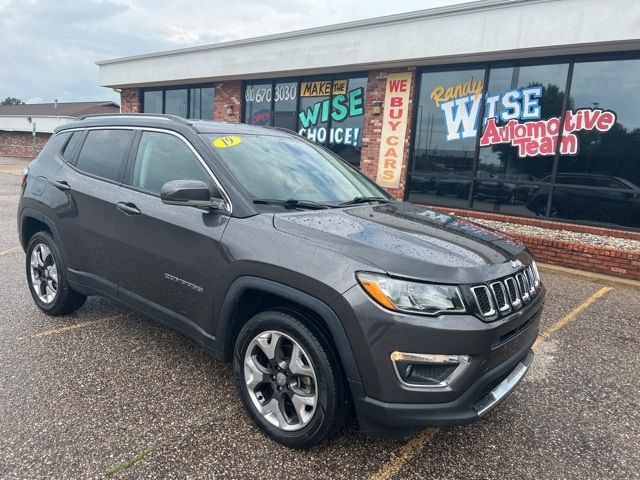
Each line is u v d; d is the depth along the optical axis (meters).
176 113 17.08
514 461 2.73
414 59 10.34
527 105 9.81
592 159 9.24
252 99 14.55
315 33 11.80
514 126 10.02
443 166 11.02
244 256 2.73
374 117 11.81
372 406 2.36
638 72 8.67
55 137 4.57
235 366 2.91
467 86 10.51
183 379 3.40
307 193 3.29
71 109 36.97
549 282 6.74
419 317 2.29
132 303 3.51
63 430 2.76
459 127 10.73
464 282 2.38
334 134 12.83
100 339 4.00
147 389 3.25
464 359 2.32
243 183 3.05
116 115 4.07
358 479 2.50
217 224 2.93
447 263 2.43
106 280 3.72
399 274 2.33
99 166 3.89
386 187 11.79
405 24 10.30
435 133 11.08
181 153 3.33
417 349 2.28
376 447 2.76
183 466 2.52
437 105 10.98
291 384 2.66
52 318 4.42
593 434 3.04
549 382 3.74
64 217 4.00
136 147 3.66
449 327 2.28
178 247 3.10
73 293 4.21
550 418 3.21
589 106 9.18
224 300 2.86
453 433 2.96
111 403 3.06
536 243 7.63
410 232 2.80
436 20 9.86
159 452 2.61
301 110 13.46
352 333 2.34
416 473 2.57
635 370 4.01
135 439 2.71
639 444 2.95
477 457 2.74
